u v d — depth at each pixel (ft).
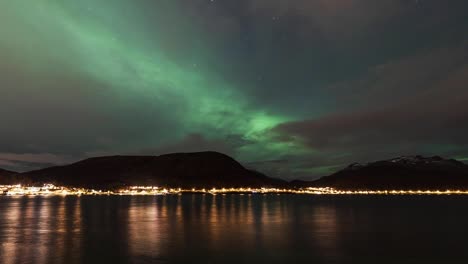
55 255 142.31
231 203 548.31
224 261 133.90
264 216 308.40
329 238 185.06
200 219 278.87
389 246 162.40
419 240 179.11
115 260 134.41
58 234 197.26
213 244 166.09
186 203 541.75
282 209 401.29
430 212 355.36
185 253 146.82
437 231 211.82
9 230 212.84
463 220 273.95
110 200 647.56
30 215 312.91
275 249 155.43
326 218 292.61
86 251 149.89
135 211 364.38
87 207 426.92
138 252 148.46
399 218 292.81
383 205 497.87
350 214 331.36
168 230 214.28
